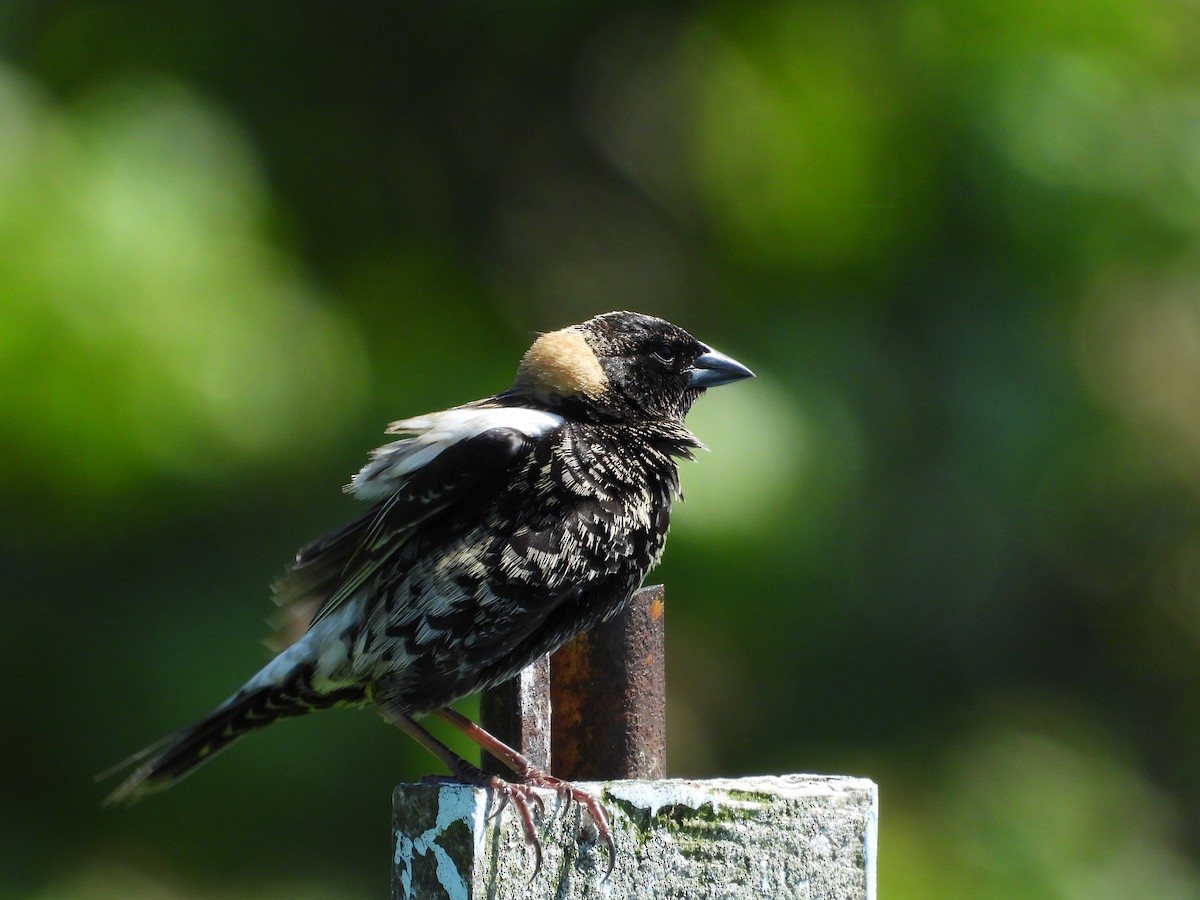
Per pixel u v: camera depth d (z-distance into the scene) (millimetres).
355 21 12008
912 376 12219
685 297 12820
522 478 6230
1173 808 14641
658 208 13047
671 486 6637
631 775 5707
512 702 5789
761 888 4859
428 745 6160
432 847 4652
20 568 10883
